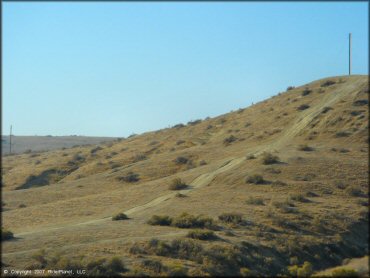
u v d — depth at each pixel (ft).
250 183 209.15
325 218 160.97
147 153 348.59
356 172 215.31
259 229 147.95
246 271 115.55
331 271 126.93
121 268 110.42
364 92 338.13
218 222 153.28
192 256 120.47
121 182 265.75
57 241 134.31
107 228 150.00
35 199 239.91
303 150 258.16
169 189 220.64
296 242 139.95
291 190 195.00
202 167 258.37
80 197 236.02
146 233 141.28
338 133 277.85
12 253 123.13
